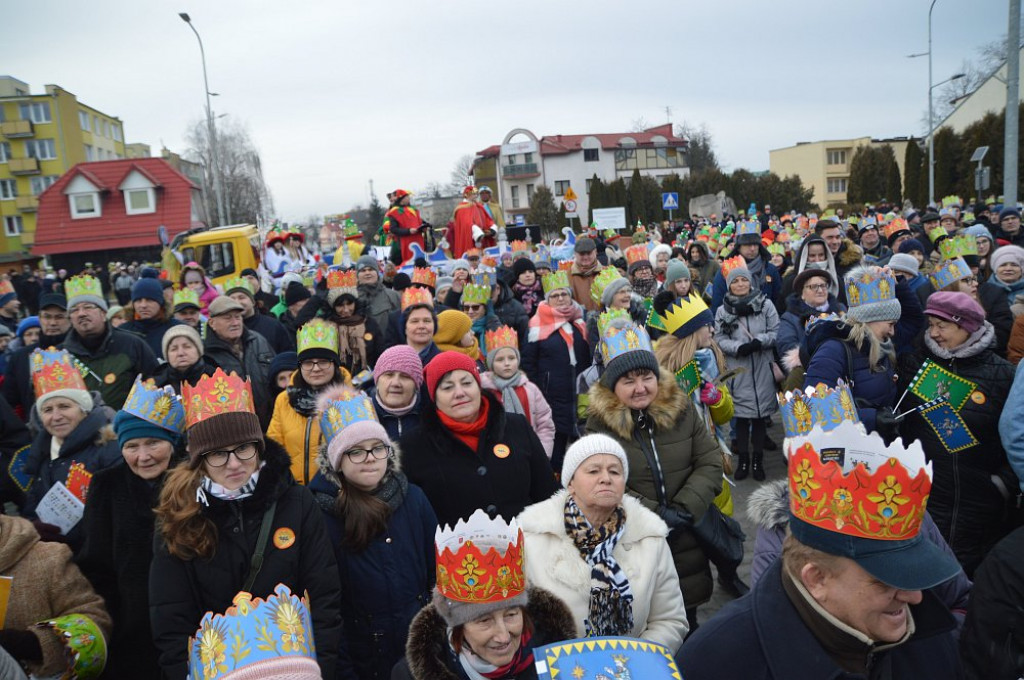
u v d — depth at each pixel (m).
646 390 3.62
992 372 3.58
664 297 5.31
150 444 3.18
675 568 3.26
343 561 3.12
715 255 14.33
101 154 72.62
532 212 57.03
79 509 3.48
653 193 51.84
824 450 1.87
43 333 6.46
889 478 1.61
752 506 2.56
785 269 12.14
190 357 5.18
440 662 2.27
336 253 12.50
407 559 3.18
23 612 2.80
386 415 4.12
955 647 1.94
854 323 4.18
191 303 7.18
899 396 4.05
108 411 4.18
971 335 3.61
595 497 2.77
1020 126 36.09
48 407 3.85
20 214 62.97
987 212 14.26
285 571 2.76
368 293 8.36
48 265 45.34
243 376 5.81
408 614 3.15
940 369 3.68
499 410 3.69
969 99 48.16
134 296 6.93
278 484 2.85
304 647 1.95
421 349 5.50
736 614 1.88
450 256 14.45
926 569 1.61
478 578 2.17
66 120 64.12
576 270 8.97
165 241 17.41
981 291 5.97
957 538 3.65
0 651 2.16
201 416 2.77
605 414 3.63
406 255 13.16
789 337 6.09
